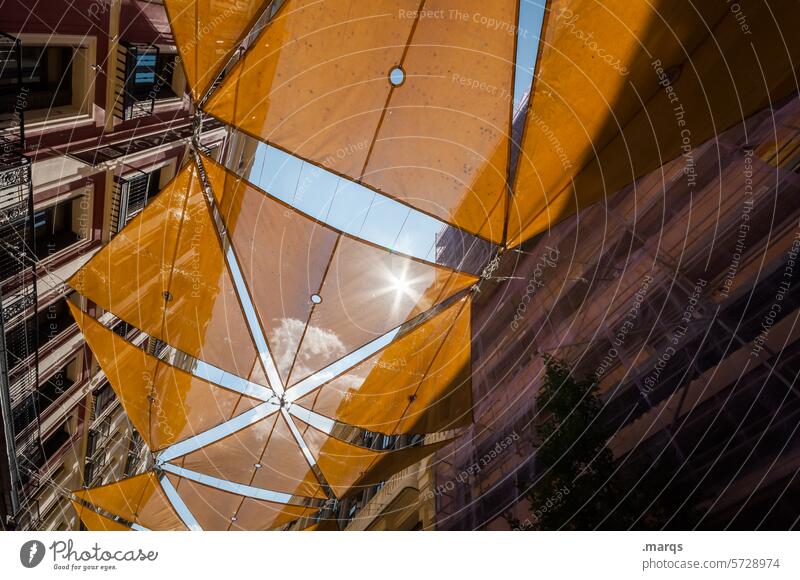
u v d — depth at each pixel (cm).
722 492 972
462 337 1123
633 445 1232
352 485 1409
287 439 1303
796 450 882
